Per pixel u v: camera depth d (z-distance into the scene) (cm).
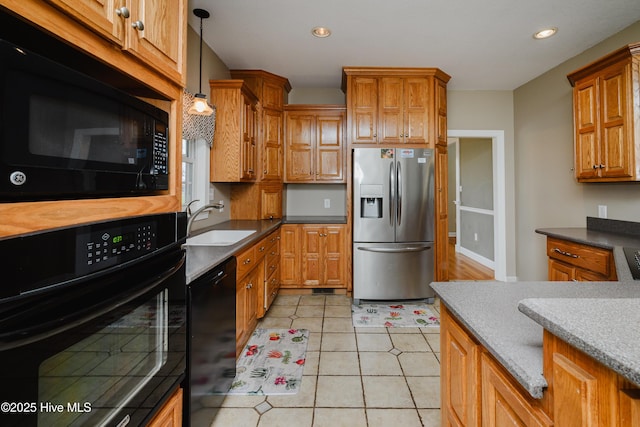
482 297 106
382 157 318
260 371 200
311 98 401
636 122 206
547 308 64
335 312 302
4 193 53
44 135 61
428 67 327
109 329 80
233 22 244
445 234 347
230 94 282
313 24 247
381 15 235
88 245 69
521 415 69
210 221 290
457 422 104
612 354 45
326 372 199
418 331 260
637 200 242
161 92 106
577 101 249
